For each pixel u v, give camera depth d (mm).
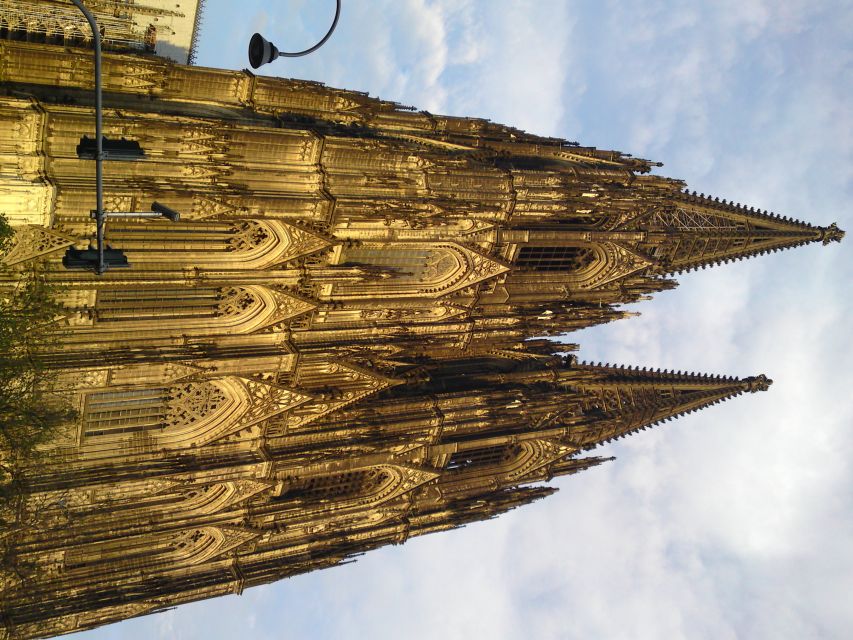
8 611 54375
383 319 64562
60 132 45656
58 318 50594
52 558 56094
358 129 63656
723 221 76125
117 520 56781
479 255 65188
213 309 56875
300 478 64625
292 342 59781
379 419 64875
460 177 62344
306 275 57875
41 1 57906
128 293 53469
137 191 48062
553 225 68125
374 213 57156
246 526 63062
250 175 53312
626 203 71375
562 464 78188
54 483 52688
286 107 59625
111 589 58438
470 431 70062
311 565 67125
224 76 55719
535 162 73125
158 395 56812
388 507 70125
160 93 54000
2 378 46031
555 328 72750
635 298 75062
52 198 45812
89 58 50031
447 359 73062
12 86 48531
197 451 58469
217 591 62438
